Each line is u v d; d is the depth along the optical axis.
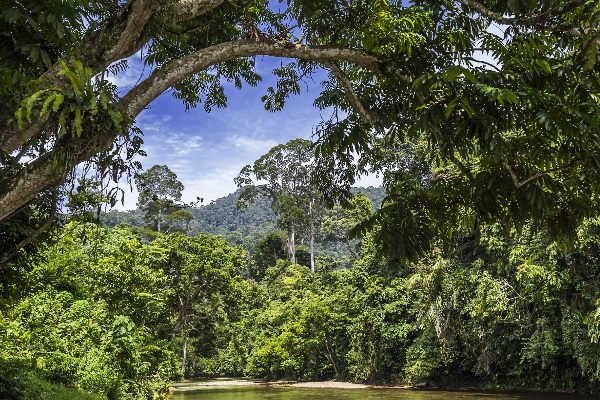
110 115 2.78
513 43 3.58
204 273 27.91
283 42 4.26
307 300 33.69
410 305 25.45
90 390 10.20
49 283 12.67
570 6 3.48
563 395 18.03
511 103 3.26
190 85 7.66
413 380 24.52
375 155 5.88
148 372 16.36
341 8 4.64
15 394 6.64
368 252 29.62
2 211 2.96
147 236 42.22
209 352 33.09
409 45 4.04
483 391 20.97
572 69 3.69
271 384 32.00
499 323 18.73
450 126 3.81
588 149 3.34
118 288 14.97
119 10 3.53
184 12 4.25
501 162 3.93
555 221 4.19
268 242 52.38
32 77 3.16
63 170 2.91
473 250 20.53
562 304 15.99
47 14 2.95
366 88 5.02
